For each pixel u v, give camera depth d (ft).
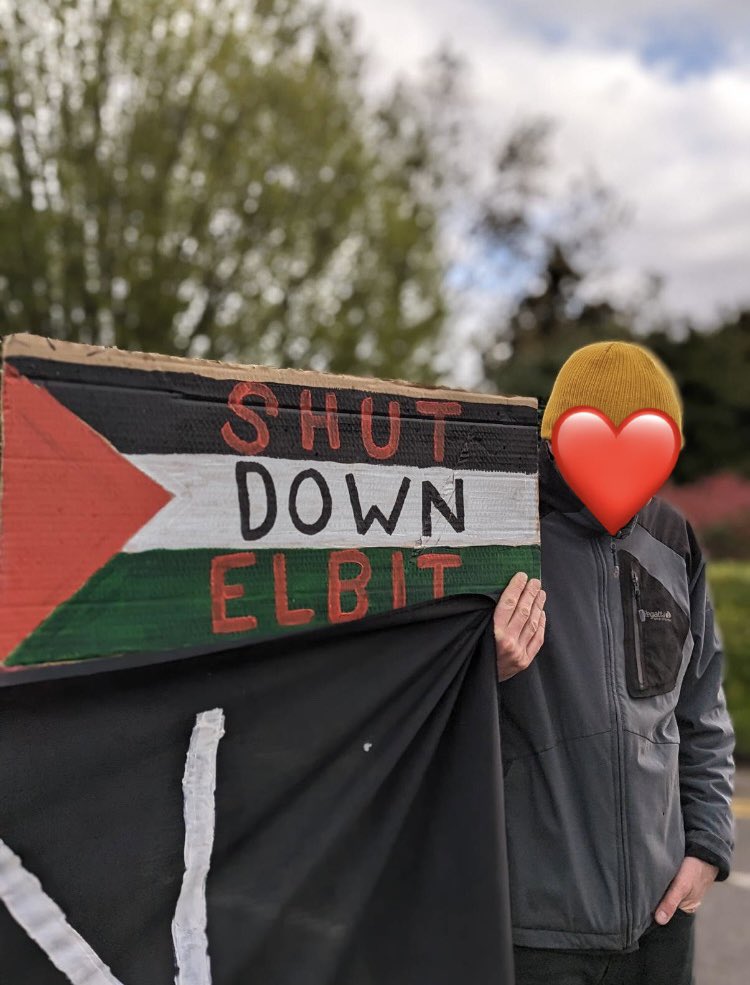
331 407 4.48
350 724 4.53
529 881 5.59
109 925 3.99
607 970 5.74
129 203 34.60
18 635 3.67
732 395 82.84
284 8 37.99
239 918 4.21
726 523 58.23
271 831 4.32
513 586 5.06
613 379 6.00
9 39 32.30
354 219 39.93
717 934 13.56
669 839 5.94
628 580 6.08
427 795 4.84
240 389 4.22
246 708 4.31
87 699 4.02
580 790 5.72
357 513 4.55
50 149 33.47
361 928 4.61
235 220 36.73
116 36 33.58
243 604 4.19
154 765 4.12
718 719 6.47
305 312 38.91
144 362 3.96
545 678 5.81
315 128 37.93
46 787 3.94
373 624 4.51
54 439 3.76
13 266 33.27
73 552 3.78
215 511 4.13
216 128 35.73
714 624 6.72
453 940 4.65
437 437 4.84
